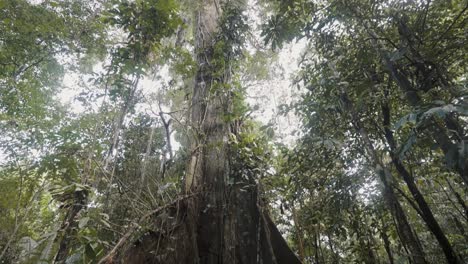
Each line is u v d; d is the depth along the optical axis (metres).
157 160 4.78
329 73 3.94
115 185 4.04
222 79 5.38
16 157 4.38
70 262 2.58
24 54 5.49
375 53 3.68
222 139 4.61
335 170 4.39
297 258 3.83
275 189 4.32
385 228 4.77
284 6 3.77
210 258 3.49
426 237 5.73
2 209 3.62
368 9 3.46
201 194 4.00
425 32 3.35
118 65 3.59
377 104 3.90
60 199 2.78
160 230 3.28
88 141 4.43
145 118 5.37
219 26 5.86
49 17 5.30
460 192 6.34
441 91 2.88
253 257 3.60
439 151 4.02
